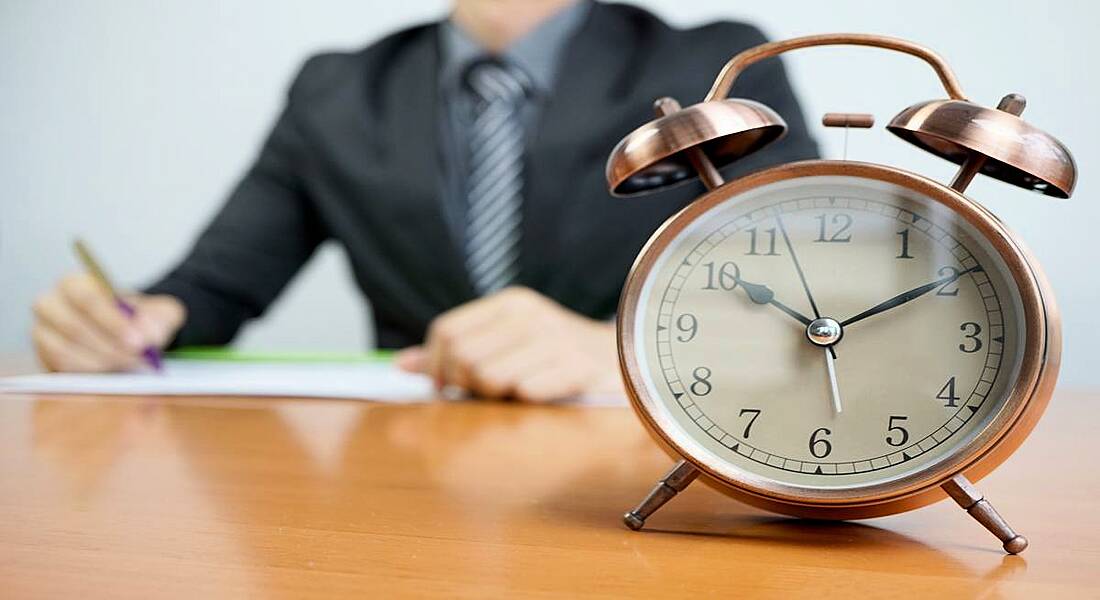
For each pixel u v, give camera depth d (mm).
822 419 542
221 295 2082
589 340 1400
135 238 2732
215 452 820
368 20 2609
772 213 562
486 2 2080
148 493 639
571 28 2098
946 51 2312
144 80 2713
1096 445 925
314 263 2580
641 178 607
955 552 515
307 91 2225
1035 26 2279
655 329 564
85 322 1441
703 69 1986
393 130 2137
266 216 2186
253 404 1181
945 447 526
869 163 544
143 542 504
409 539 521
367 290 2184
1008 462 822
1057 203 2271
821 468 539
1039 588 444
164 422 1003
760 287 558
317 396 1232
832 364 544
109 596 407
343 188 2150
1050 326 514
